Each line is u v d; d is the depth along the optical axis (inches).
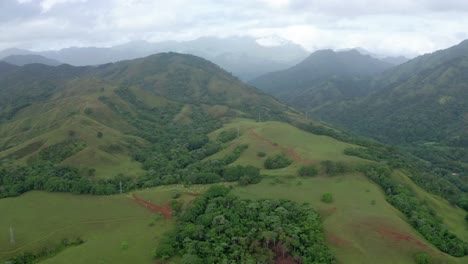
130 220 4389.8
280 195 4584.2
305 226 3710.6
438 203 4798.2
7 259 3683.6
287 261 3321.9
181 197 4746.6
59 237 4055.1
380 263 3353.8
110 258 3548.2
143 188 5290.4
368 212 4060.0
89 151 6097.4
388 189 4685.0
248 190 4793.3
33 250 3831.2
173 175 5629.9
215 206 4256.9
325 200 4370.1
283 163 5629.9
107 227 4256.9
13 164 5762.8
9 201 4862.2
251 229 3678.6
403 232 3700.8
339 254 3462.1
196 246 3538.4
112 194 5088.6
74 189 5083.7
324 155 5595.5
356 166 5108.3
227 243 3528.5
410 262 3383.4
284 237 3489.2
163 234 3944.4
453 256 3518.7
